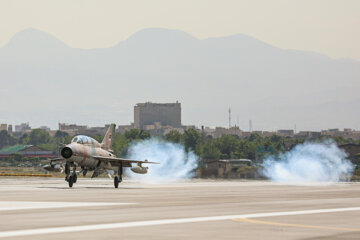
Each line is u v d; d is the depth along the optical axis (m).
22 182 187.38
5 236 46.09
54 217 60.66
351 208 73.25
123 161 156.12
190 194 108.44
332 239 45.22
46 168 154.50
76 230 50.09
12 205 76.62
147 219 58.84
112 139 175.00
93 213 65.38
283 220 58.34
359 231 49.88
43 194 104.81
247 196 101.31
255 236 46.84
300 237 46.31
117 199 90.75
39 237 45.66
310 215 63.59
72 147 144.50
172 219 58.84
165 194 108.00
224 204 80.06
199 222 56.22
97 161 155.38
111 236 46.62
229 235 47.44
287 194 109.50
